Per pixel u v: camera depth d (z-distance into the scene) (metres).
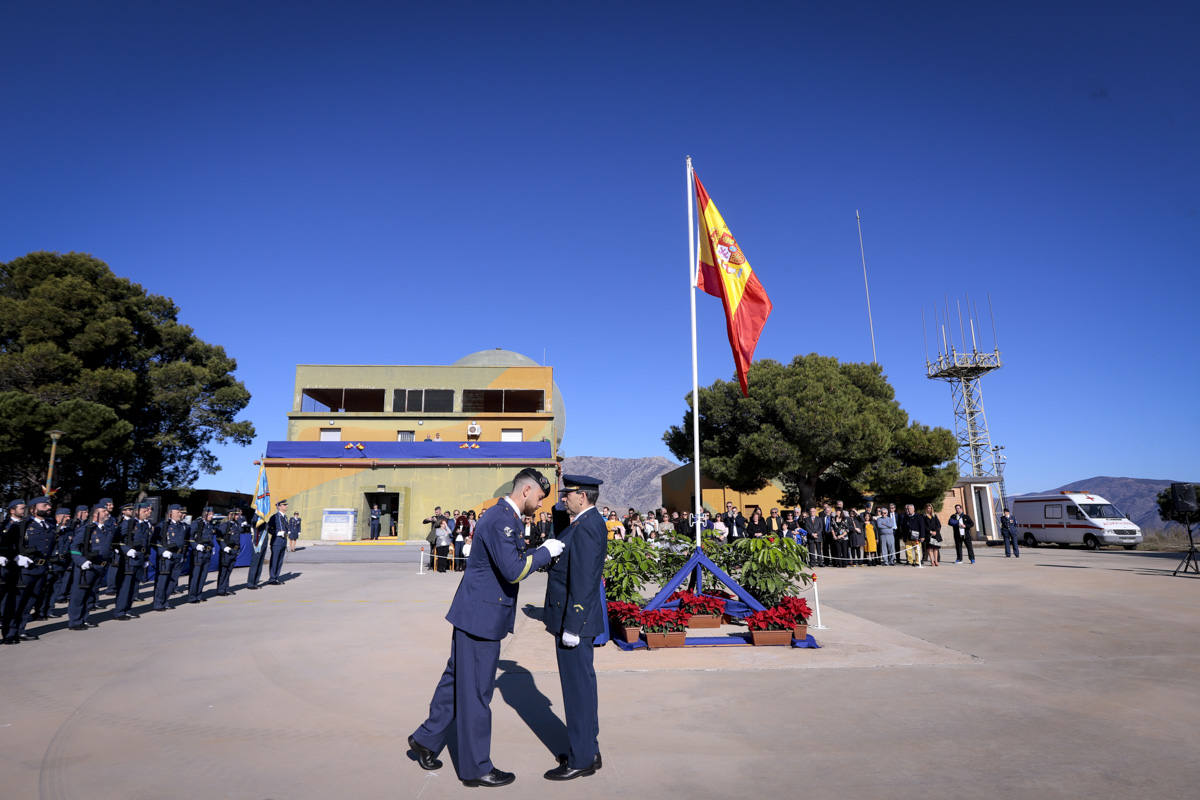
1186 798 3.66
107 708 5.52
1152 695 5.72
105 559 10.04
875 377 35.16
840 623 9.52
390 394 36.56
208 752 4.47
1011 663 6.96
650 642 7.83
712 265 9.74
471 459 33.72
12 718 5.25
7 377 29.98
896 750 4.44
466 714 3.94
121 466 36.28
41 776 4.04
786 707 5.45
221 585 13.95
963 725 4.95
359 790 3.83
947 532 32.50
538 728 4.98
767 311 9.70
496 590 4.12
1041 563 20.41
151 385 36.81
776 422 31.52
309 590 14.94
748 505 40.53
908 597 12.43
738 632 8.80
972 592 13.02
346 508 32.91
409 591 14.65
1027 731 4.80
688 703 5.59
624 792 3.80
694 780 3.96
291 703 5.66
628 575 8.91
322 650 7.93
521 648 7.98
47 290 32.44
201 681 6.44
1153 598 11.80
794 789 3.81
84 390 31.30
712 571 8.88
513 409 43.94
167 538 11.94
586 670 4.14
